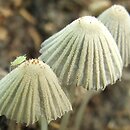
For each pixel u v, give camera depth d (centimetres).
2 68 7
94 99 8
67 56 5
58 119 7
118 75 5
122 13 5
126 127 8
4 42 8
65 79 5
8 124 6
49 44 5
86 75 5
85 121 8
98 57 5
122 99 8
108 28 6
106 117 8
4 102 5
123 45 6
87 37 5
